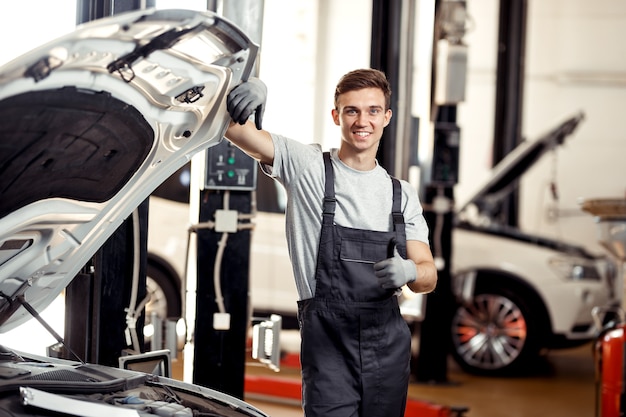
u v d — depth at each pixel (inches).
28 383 85.6
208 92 95.3
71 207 93.4
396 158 233.0
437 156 268.5
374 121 113.6
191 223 152.3
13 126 75.6
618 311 201.2
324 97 335.0
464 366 298.0
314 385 112.7
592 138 492.4
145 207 138.1
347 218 113.8
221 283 152.4
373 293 112.4
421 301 234.4
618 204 197.9
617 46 491.2
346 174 114.8
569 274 297.1
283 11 336.2
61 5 230.5
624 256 202.1
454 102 263.0
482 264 299.7
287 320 270.8
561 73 494.9
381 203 115.1
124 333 137.2
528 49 496.7
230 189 149.9
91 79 79.3
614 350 191.6
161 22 78.5
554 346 299.3
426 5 254.8
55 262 98.9
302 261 114.5
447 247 274.2
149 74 84.7
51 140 81.2
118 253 136.8
